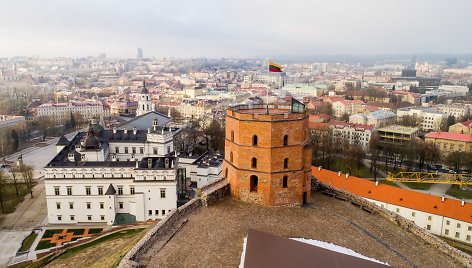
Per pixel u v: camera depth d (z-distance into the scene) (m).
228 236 62.66
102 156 142.25
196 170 159.75
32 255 106.88
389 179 172.75
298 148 74.75
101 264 74.88
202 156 171.75
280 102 89.69
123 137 162.75
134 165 127.25
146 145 158.88
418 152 191.75
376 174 187.38
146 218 124.50
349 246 62.84
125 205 128.50
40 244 113.50
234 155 77.31
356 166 196.62
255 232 55.94
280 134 72.56
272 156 72.69
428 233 66.62
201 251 57.62
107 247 93.75
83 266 82.50
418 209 121.69
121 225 117.31
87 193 126.25
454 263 59.94
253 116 72.19
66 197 126.00
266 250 50.62
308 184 78.81
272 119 71.12
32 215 135.12
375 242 65.06
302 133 74.88
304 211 75.25
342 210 77.12
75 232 121.44
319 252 51.12
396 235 68.19
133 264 51.56
